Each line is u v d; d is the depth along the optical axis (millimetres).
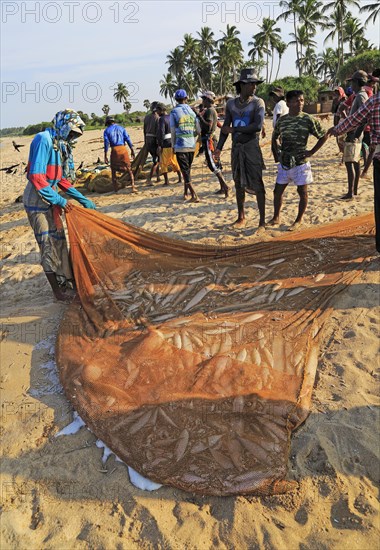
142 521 2920
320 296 5137
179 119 9328
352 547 2666
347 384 3855
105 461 3375
